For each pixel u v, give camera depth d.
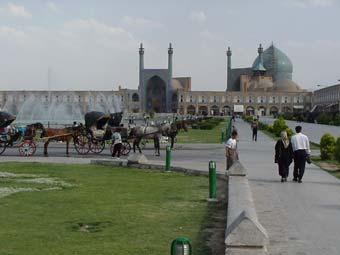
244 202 10.62
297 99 168.38
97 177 17.45
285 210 11.55
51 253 8.09
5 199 12.76
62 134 27.20
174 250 5.00
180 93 161.75
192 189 14.88
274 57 182.75
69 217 10.78
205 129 62.53
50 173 18.31
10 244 8.60
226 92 165.25
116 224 10.18
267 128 57.38
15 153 27.50
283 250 8.23
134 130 27.44
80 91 142.25
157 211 11.52
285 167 16.38
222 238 9.11
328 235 9.22
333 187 15.23
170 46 158.88
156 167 20.09
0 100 138.75
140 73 159.62
